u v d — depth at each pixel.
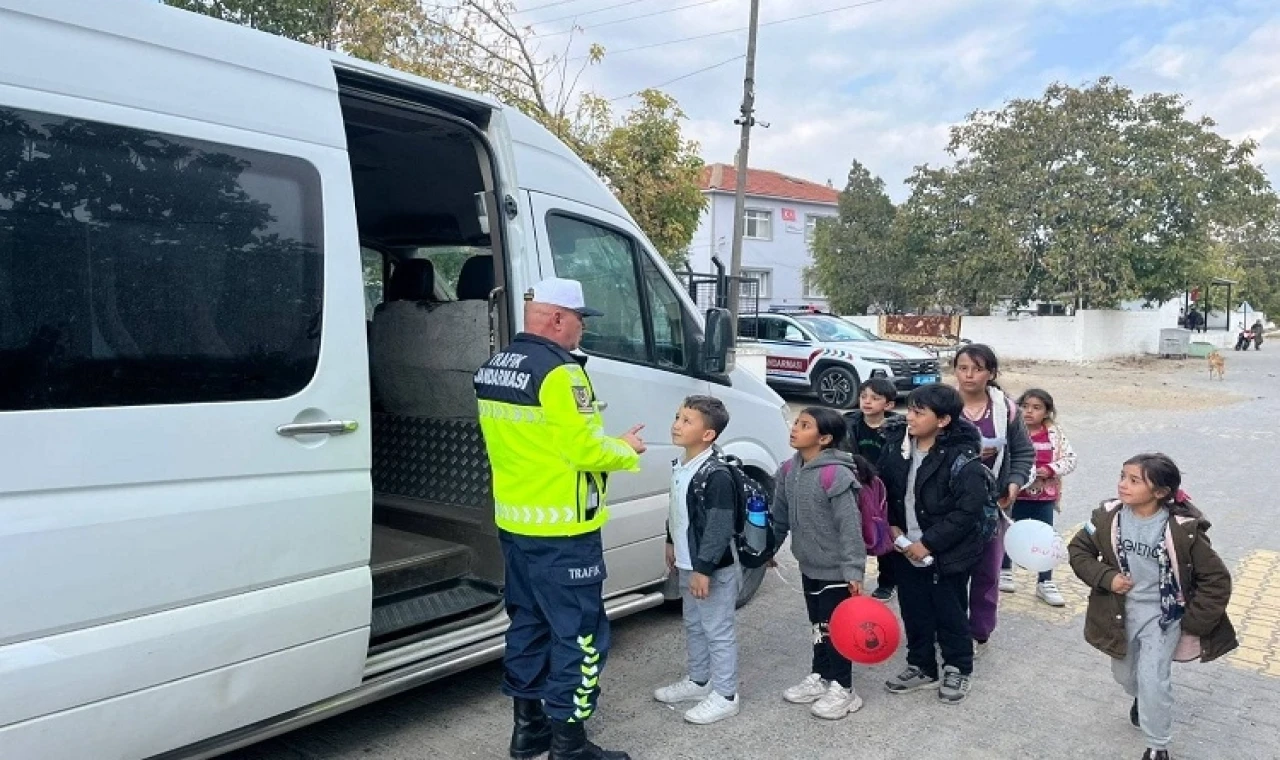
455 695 4.11
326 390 3.05
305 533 2.96
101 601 2.47
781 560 6.47
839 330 16.25
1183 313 36.66
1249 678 4.45
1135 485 3.46
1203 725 3.94
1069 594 5.77
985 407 4.56
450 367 4.30
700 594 3.67
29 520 2.33
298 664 2.97
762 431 5.29
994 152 26.20
